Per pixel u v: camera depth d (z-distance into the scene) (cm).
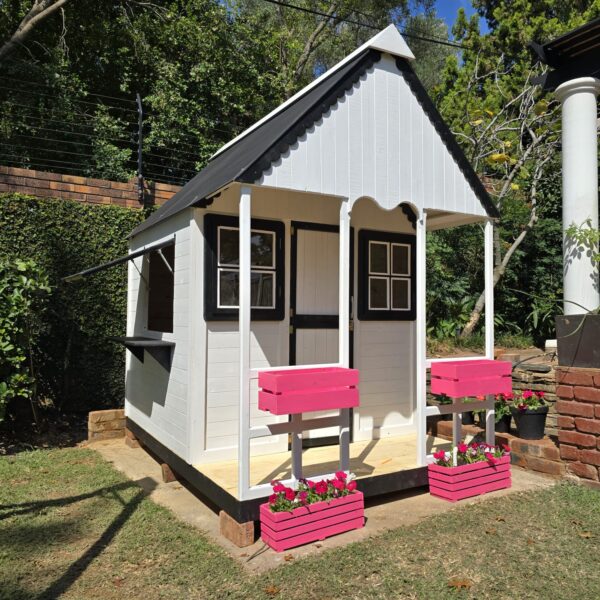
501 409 512
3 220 606
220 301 433
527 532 349
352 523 355
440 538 340
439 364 439
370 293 530
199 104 1059
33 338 602
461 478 414
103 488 441
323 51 1702
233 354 440
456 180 464
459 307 923
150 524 365
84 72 1134
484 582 287
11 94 904
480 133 982
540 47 486
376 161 412
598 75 486
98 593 278
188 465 416
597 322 423
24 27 931
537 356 655
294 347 484
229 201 440
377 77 417
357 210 525
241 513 334
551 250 955
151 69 1099
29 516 379
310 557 315
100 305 661
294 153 369
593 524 360
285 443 467
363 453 465
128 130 1101
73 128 927
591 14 1311
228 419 436
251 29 1222
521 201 1010
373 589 280
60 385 643
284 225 480
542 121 933
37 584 286
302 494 337
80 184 663
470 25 1562
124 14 1105
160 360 462
